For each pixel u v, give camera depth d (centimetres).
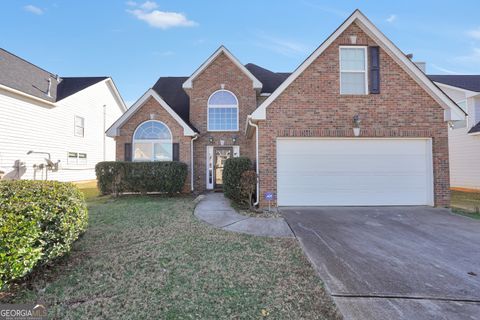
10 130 1255
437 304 307
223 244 510
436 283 357
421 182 877
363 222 681
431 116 874
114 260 428
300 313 286
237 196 902
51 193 394
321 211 806
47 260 362
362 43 884
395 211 806
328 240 537
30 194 378
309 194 870
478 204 969
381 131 866
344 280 363
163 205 887
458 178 1451
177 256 447
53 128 1512
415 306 303
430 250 483
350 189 873
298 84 870
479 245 511
